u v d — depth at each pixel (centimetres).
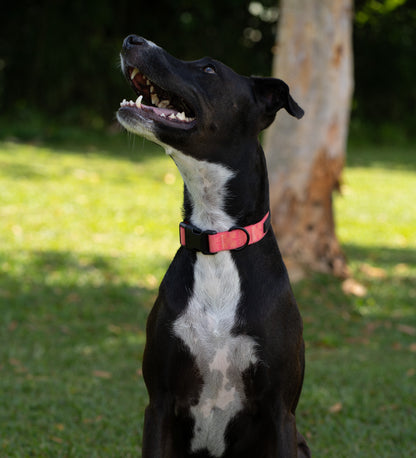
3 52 2725
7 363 732
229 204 432
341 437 588
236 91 439
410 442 584
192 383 427
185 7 2873
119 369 737
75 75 2695
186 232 430
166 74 420
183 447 450
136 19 2869
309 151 1045
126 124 418
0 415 605
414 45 3291
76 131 2497
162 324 425
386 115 3297
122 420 610
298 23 1033
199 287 423
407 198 1875
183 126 419
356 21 3198
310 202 1056
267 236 440
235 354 420
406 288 1070
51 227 1281
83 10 2638
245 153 438
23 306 895
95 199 1541
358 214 1638
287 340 425
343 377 727
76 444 552
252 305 420
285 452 421
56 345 793
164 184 1784
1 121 2578
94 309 903
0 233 1205
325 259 1069
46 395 653
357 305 969
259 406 430
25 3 2695
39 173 1762
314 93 1038
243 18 3031
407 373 742
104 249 1163
